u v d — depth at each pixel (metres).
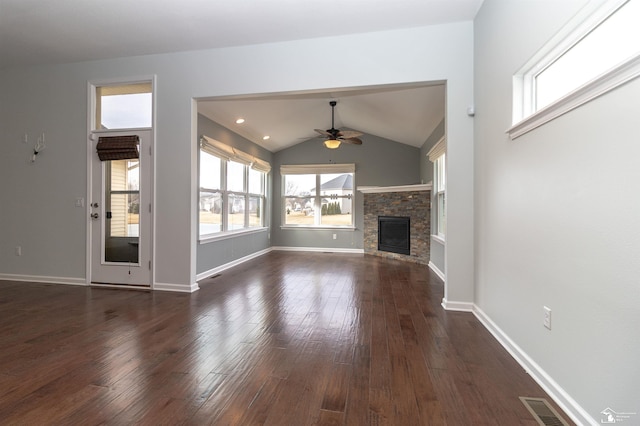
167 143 3.97
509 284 2.38
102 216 4.16
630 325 1.28
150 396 1.76
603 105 1.42
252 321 2.94
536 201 1.99
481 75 3.03
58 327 2.77
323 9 3.05
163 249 4.00
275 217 8.09
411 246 6.38
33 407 1.66
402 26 3.37
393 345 2.44
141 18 3.21
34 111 4.32
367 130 7.44
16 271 4.41
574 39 1.79
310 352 2.31
